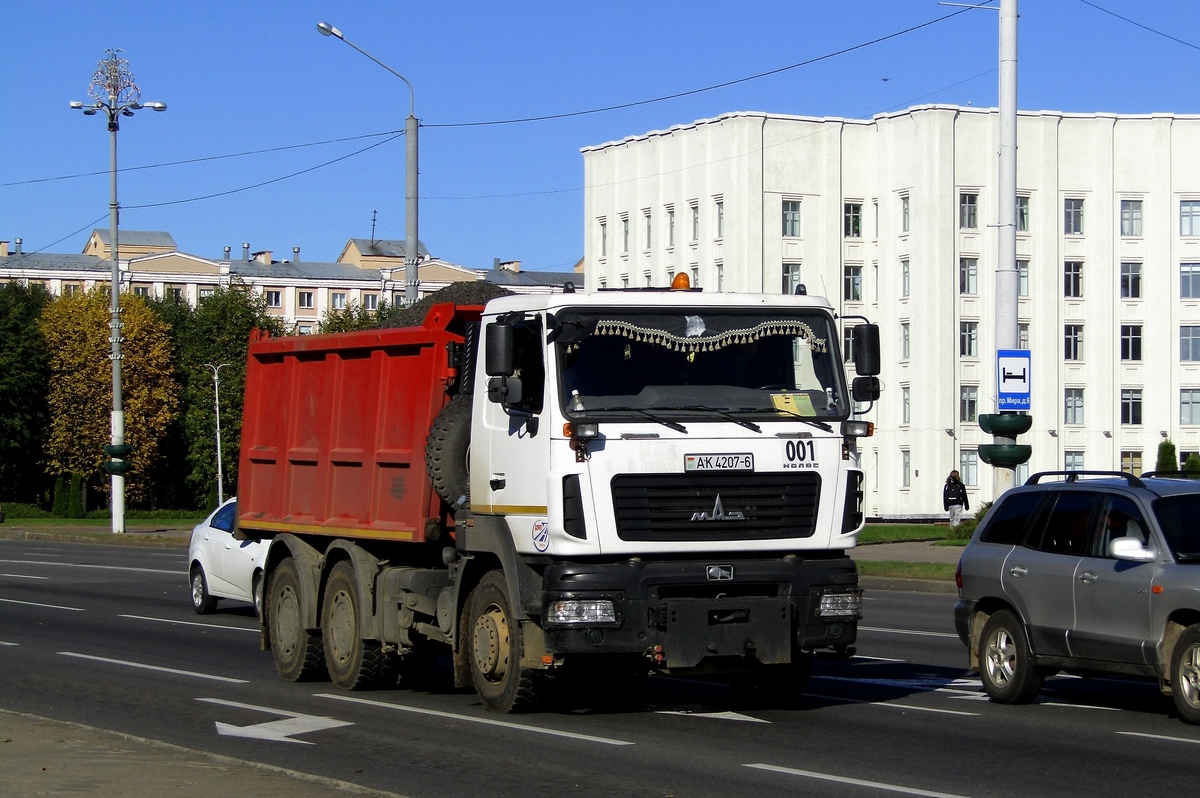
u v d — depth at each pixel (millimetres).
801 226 86750
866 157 87688
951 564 32188
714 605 12055
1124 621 12789
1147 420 85812
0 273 144125
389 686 15305
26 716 12523
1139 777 10195
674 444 12172
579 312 12367
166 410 106312
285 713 13414
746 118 85562
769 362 12711
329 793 9109
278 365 17000
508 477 12672
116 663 17562
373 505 14852
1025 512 14219
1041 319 84688
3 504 98250
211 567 23922
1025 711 13484
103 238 162375
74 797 9000
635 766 10664
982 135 84500
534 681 12828
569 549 11977
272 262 160875
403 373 14500
